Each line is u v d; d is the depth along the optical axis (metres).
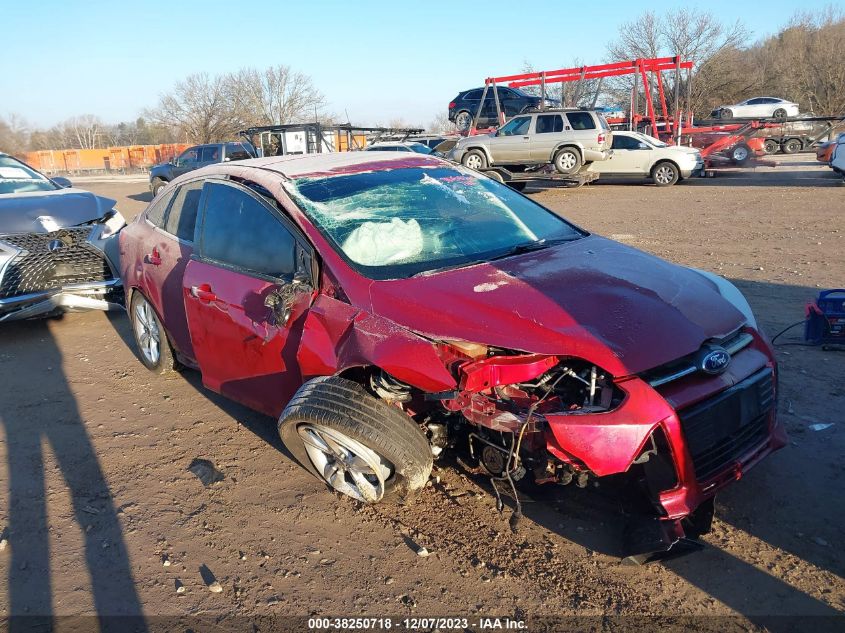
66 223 6.84
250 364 3.90
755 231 11.00
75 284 6.57
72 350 6.35
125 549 3.29
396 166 4.50
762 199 15.63
